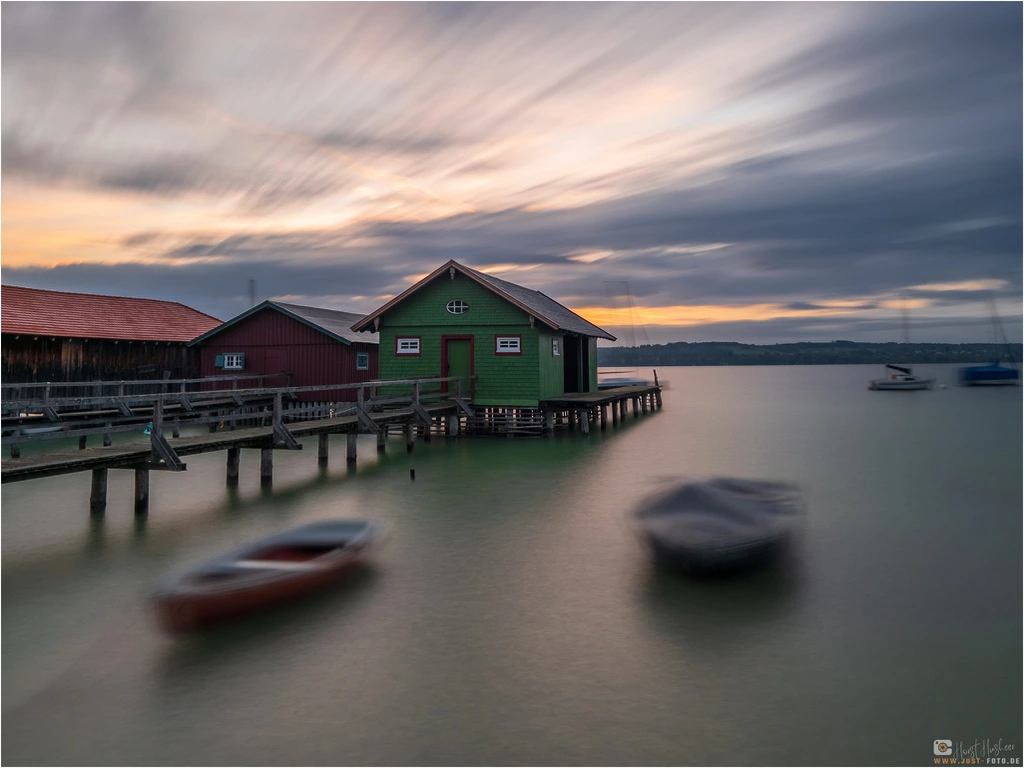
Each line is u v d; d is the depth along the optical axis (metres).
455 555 10.42
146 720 5.84
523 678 6.55
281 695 6.24
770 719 5.82
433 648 7.18
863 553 10.70
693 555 8.95
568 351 30.98
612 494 14.92
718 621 7.87
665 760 5.26
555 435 26.30
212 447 13.70
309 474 17.50
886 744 5.45
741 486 11.39
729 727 5.70
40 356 25.88
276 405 15.61
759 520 9.79
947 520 12.98
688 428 31.95
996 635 7.49
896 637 7.45
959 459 21.53
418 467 18.62
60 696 6.23
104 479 12.95
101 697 6.21
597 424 31.62
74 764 5.21
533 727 5.73
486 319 24.78
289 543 9.12
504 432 25.17
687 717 5.86
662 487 11.15
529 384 24.45
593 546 10.88
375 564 9.97
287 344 30.11
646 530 9.67
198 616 7.48
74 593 8.75
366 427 18.64
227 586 7.62
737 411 43.28
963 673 6.62
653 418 37.97
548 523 12.37
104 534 11.55
